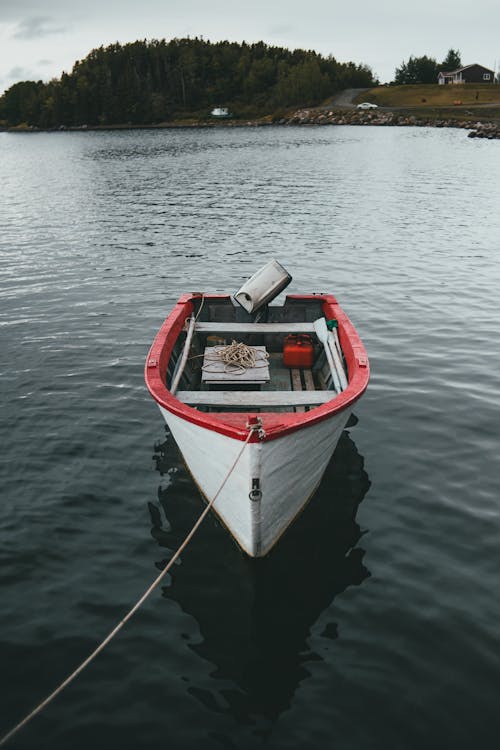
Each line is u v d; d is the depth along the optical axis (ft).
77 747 14.32
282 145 222.69
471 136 228.63
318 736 14.55
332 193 108.27
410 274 55.93
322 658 16.65
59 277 56.03
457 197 100.53
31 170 166.81
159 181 132.36
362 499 23.48
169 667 16.46
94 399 31.45
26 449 26.71
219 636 17.42
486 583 19.19
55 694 14.64
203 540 21.39
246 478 18.28
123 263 61.31
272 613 18.21
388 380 33.91
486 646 16.90
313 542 21.22
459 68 419.54
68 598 18.72
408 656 16.63
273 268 31.78
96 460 26.03
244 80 435.94
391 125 310.86
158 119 428.97
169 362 27.22
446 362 36.32
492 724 14.74
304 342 30.76
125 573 19.80
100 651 16.93
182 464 25.88
